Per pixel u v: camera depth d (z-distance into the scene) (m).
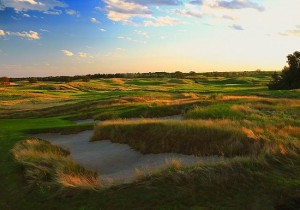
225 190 12.66
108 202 12.78
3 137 29.91
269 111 32.47
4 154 22.72
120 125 27.39
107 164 21.50
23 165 18.33
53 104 72.62
